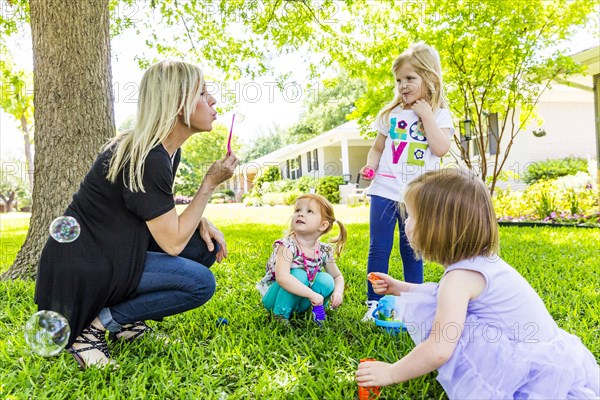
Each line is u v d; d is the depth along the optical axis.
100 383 1.66
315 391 1.61
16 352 1.93
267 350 1.96
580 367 1.38
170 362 1.84
